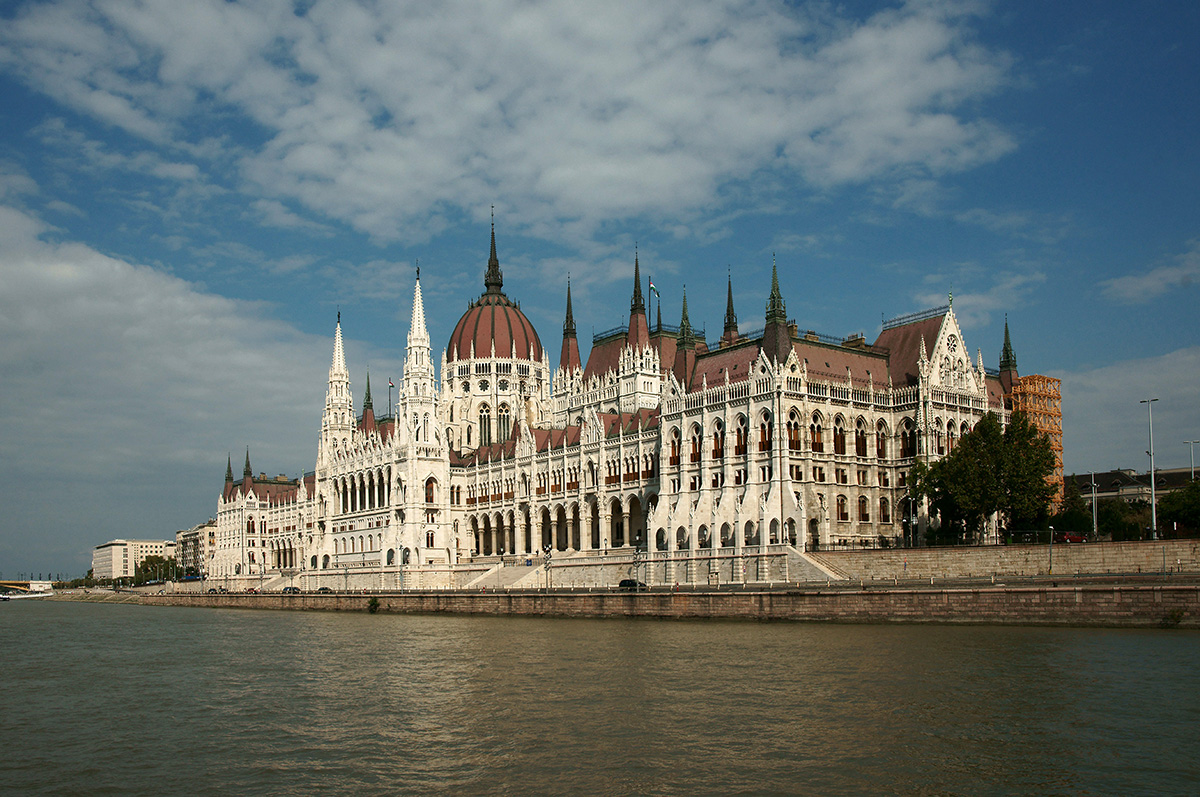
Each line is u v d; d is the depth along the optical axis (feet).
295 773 161.89
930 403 474.49
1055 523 438.81
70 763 172.65
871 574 371.15
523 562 576.61
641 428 533.55
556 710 199.52
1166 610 262.67
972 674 215.51
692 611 359.46
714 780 149.48
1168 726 169.68
